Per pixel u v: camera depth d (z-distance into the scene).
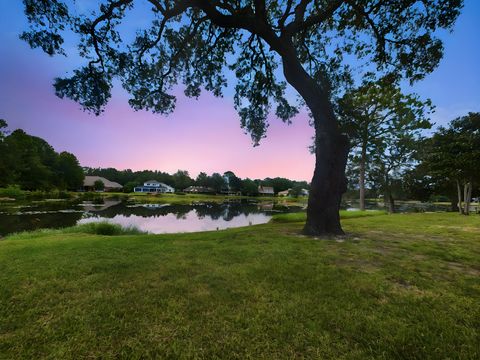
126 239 6.34
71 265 3.96
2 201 33.62
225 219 23.39
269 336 2.15
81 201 40.62
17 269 3.75
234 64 10.45
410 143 20.70
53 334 2.17
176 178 102.19
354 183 25.73
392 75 8.56
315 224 7.03
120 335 2.16
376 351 1.98
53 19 6.91
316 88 7.30
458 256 4.76
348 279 3.46
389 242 6.10
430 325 2.36
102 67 8.43
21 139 47.88
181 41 9.41
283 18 7.54
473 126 20.70
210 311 2.56
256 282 3.32
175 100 10.47
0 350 1.96
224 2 7.43
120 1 7.29
